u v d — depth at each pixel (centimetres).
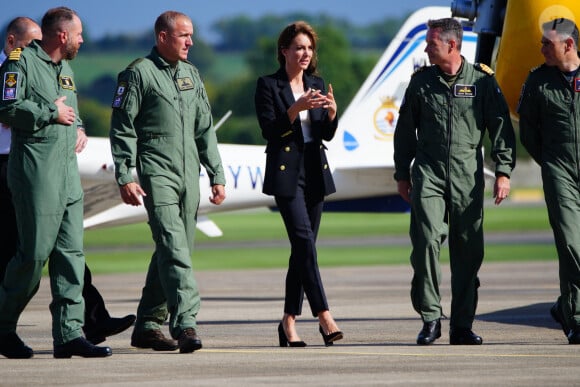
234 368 1934
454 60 2341
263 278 5331
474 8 3055
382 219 16162
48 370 1927
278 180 2339
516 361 1994
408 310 3312
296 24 2391
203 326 2884
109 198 4891
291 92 2366
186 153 2252
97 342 2316
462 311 2367
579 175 2341
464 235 2353
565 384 1712
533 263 6253
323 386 1712
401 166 2419
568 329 2419
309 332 2712
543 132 2370
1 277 2248
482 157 2364
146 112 2236
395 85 5488
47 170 2105
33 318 3175
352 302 3650
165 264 2211
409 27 5472
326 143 5375
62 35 2127
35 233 2108
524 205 19550
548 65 2358
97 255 8244
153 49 2267
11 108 2058
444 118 2334
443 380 1762
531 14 2797
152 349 2314
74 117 2109
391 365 1955
